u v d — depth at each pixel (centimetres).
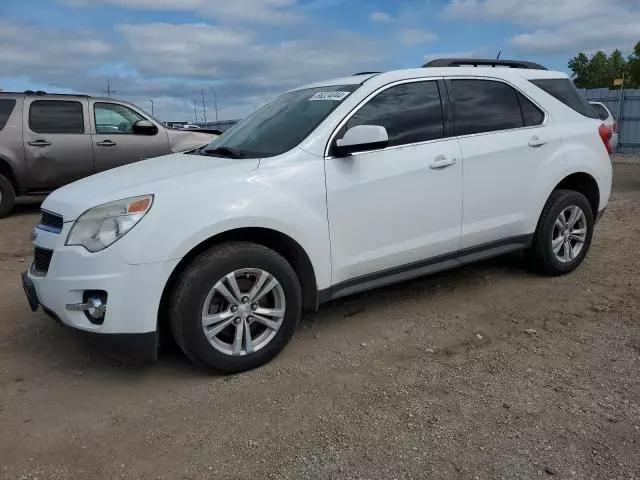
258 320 347
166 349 386
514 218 467
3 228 813
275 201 346
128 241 310
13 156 863
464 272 534
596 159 516
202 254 329
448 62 471
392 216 397
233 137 446
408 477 248
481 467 253
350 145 362
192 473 255
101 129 922
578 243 521
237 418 299
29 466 262
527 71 499
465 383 328
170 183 334
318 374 345
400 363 357
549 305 448
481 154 438
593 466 251
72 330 325
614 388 316
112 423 297
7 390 334
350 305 458
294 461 261
